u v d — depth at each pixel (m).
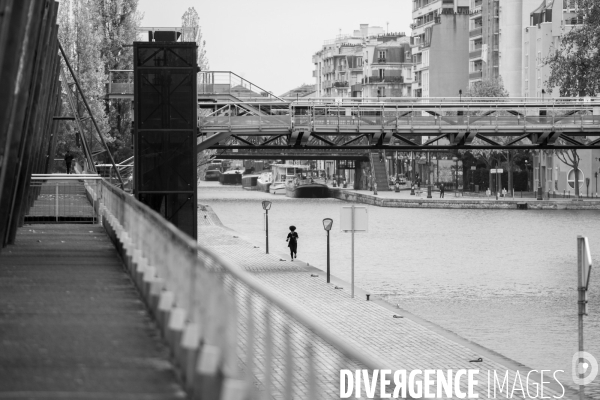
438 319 42.09
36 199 46.91
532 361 32.97
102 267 23.27
